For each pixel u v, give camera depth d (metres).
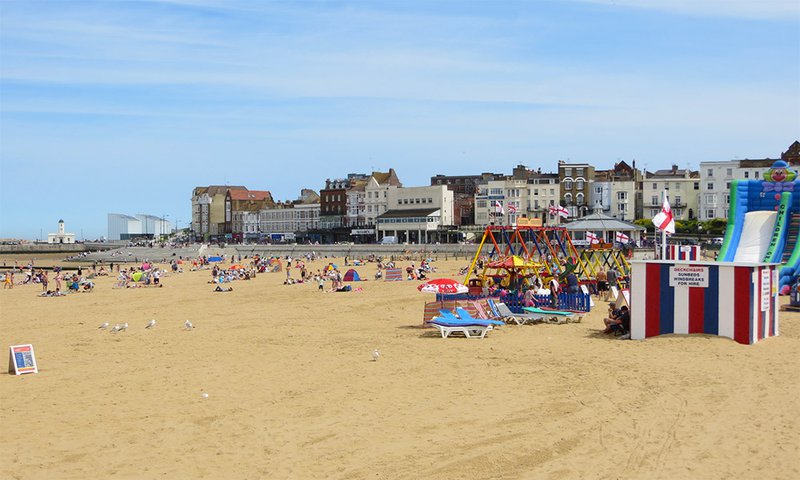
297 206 164.50
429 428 14.84
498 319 30.25
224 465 12.98
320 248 131.12
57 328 35.09
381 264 83.94
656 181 122.31
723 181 114.94
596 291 41.91
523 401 16.80
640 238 101.75
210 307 44.31
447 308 30.25
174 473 12.62
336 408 16.77
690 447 12.88
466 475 12.02
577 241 92.88
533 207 128.88
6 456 13.71
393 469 12.46
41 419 16.42
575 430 14.26
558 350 23.39
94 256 148.50
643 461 12.30
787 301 36.88
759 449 12.58
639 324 24.42
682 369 19.28
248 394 18.55
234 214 179.25
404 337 28.02
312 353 24.83
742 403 15.59
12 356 22.16
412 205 139.75
